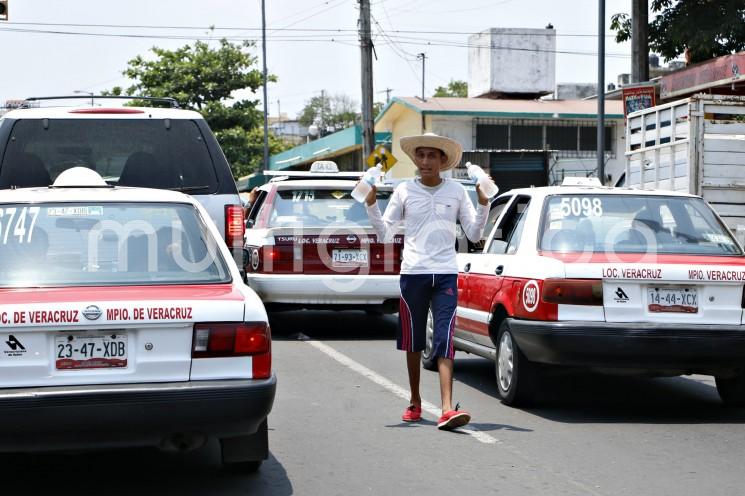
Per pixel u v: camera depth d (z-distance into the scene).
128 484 5.74
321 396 8.37
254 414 5.05
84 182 6.33
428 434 6.98
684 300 7.38
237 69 51.34
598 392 8.88
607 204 8.12
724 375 7.68
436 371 9.79
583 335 7.20
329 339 12.14
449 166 7.41
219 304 5.12
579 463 6.18
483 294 8.53
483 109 35.38
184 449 5.10
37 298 5.03
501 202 9.56
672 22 23.31
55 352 4.90
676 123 14.25
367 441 6.75
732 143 13.88
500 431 7.09
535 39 41.00
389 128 39.28
